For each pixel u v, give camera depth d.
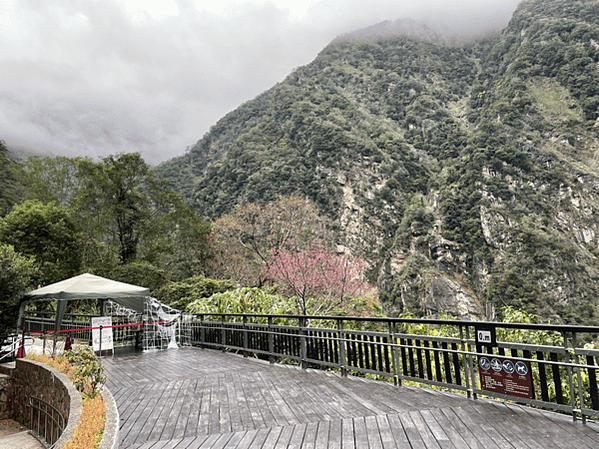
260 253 32.62
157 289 26.05
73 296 10.92
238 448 3.59
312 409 4.68
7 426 8.21
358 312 15.08
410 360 5.43
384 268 87.56
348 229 97.12
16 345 11.24
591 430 3.54
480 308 77.38
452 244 84.19
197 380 6.82
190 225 38.12
